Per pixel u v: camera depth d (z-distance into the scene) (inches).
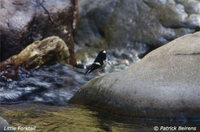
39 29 1483.8
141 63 1032.2
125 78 1005.2
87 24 1770.4
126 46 1685.5
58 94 1253.1
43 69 1400.1
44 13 1498.5
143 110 935.0
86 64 1616.6
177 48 1021.8
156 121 915.4
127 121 922.7
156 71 978.7
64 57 1482.5
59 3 1555.1
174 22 1669.5
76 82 1343.5
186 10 1691.7
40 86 1299.2
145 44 1672.0
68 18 1582.2
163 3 1729.8
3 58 1411.2
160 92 930.7
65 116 979.9
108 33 1731.1
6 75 1336.1
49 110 1055.6
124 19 1742.1
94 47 1712.6
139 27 1707.7
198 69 944.3
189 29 1644.9
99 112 1018.7
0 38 1392.7
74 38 1738.4
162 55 1022.4
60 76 1370.6
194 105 898.7
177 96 914.7
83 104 1098.7
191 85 919.0
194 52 989.2
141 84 962.7
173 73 956.6
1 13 1418.6
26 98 1230.9
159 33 1668.3
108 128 861.8
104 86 1042.1
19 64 1366.9
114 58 1658.5
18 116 981.2
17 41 1412.4
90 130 848.3
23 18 1437.0
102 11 1779.0
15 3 1459.2
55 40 1451.8
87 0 1841.8
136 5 1754.4
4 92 1246.3
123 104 967.6
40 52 1405.0
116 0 1790.1
